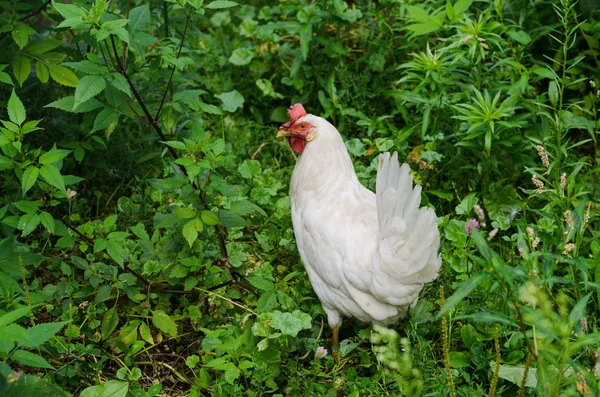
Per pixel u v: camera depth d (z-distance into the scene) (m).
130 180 2.22
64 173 2.17
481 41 2.12
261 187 2.16
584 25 2.27
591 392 1.46
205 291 1.88
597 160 2.10
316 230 1.82
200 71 2.54
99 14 1.65
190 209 1.77
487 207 2.07
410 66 2.15
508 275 1.43
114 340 1.82
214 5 1.74
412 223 1.66
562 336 1.46
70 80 1.94
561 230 1.85
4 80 1.83
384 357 1.65
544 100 2.16
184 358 1.88
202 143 1.73
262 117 2.49
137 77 2.32
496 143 2.13
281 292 1.87
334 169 1.85
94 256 1.93
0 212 1.74
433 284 1.90
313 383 1.75
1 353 1.49
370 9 2.49
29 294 1.74
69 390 1.77
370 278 1.74
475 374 1.79
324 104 2.36
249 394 1.71
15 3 1.95
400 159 2.20
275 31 2.64
